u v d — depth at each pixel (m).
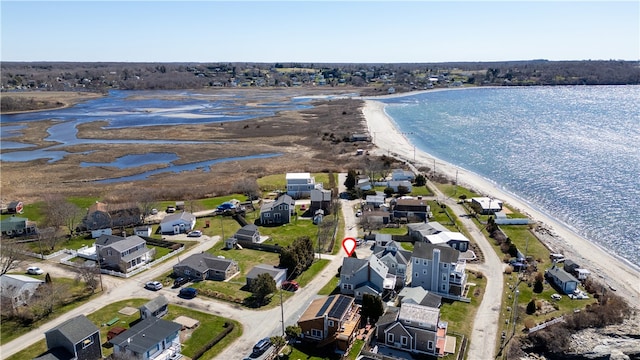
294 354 55.34
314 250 85.31
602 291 68.62
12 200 119.44
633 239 90.38
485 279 73.12
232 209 107.06
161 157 165.25
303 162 152.25
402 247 85.81
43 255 84.88
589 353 56.28
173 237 93.38
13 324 62.19
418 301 62.81
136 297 69.19
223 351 55.62
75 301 68.06
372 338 58.75
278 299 68.06
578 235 93.31
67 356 51.50
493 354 55.16
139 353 51.62
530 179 130.12
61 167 153.00
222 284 73.00
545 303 65.94
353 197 115.44
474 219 99.50
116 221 98.19
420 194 116.62
